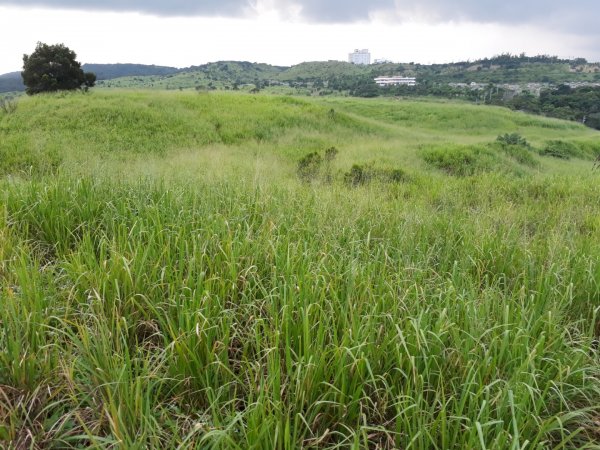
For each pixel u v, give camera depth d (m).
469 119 45.91
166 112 23.84
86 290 2.93
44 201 4.35
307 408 2.27
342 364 2.26
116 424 1.92
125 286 2.93
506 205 7.04
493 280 3.58
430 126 43.53
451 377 2.48
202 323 2.55
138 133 20.39
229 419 2.17
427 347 2.43
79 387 2.25
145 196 4.96
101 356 2.32
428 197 8.06
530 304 3.13
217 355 2.51
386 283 3.06
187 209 4.54
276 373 2.21
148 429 2.10
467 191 8.98
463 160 17.23
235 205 4.76
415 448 2.07
